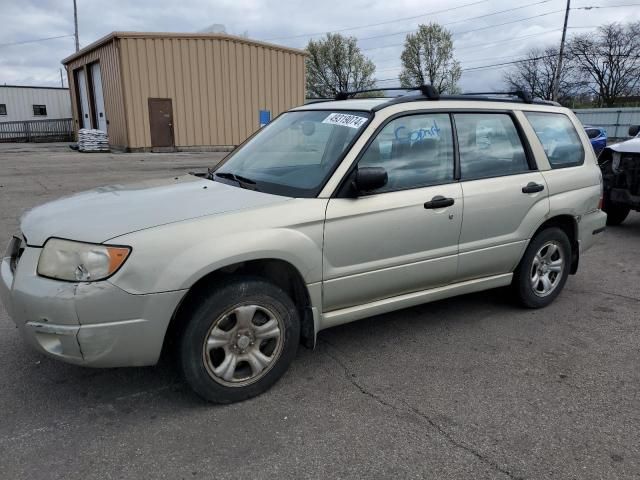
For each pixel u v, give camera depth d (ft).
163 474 8.42
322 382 11.35
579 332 14.14
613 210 27.66
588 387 11.28
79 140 73.92
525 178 14.32
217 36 72.23
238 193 11.25
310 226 10.65
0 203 30.76
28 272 9.37
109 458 8.79
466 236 13.20
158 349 9.46
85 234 9.27
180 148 73.00
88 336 8.95
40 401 10.44
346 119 12.44
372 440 9.36
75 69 88.53
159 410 10.21
